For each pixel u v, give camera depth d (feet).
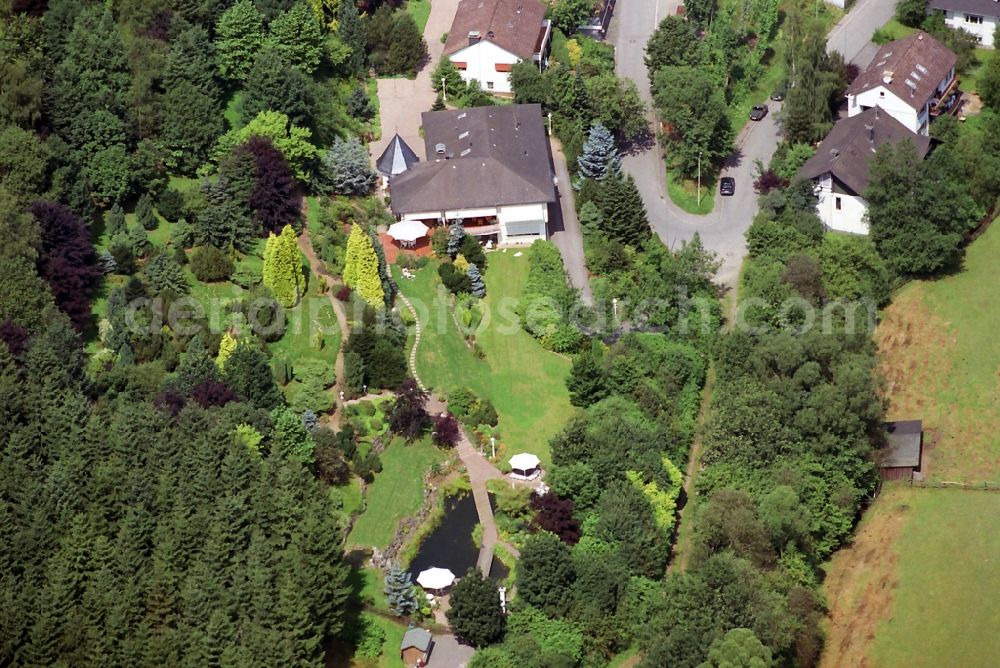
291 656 604.08
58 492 638.12
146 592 616.80
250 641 604.08
